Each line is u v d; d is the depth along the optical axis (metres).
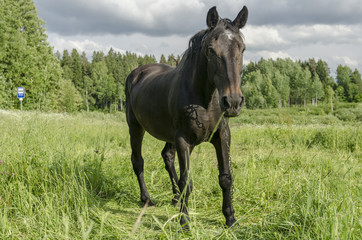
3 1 26.06
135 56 119.00
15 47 23.98
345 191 2.88
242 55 2.48
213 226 2.99
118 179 4.46
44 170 3.72
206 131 2.79
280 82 78.25
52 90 26.97
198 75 2.71
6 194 3.19
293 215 2.64
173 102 2.93
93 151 5.51
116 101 97.19
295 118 18.14
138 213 3.51
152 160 5.83
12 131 4.74
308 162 5.25
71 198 3.18
